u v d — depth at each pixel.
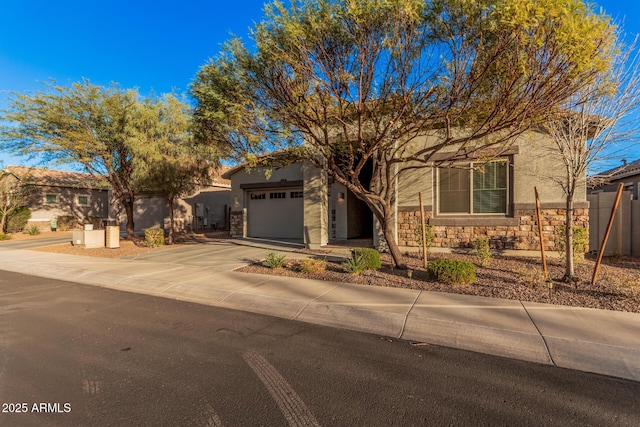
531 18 5.09
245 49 7.20
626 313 5.22
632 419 2.95
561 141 6.97
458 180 10.75
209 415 3.03
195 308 6.45
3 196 21.08
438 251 10.85
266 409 3.12
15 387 3.53
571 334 4.52
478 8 5.65
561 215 9.55
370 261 8.59
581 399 3.25
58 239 19.72
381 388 3.47
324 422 2.92
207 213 26.34
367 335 4.98
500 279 7.32
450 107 6.53
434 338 4.78
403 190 11.33
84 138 14.56
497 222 10.16
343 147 8.98
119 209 22.30
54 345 4.64
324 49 6.65
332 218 15.62
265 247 14.03
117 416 3.02
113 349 4.49
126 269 10.13
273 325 5.43
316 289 7.10
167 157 14.02
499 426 2.86
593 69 5.62
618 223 10.11
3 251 14.99
